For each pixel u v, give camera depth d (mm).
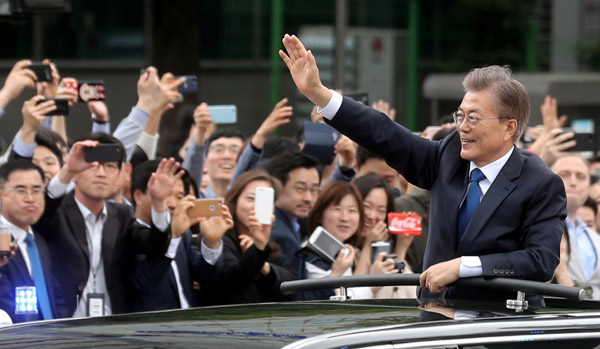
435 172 8297
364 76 32250
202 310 7137
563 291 6996
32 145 11922
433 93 32156
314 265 12516
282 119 14531
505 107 7887
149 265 11359
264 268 11789
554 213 7910
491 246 7898
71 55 33094
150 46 32969
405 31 33281
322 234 12117
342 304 7238
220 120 14883
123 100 33156
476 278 7625
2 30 32094
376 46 32500
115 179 11445
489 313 6812
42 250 10984
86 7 33156
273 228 12852
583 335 6656
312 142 14453
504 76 7992
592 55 37281
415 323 6406
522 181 7953
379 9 32719
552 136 15172
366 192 13203
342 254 12086
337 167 14680
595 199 17000
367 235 12781
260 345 5953
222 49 31391
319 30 31750
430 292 8000
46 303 10883
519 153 8102
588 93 30516
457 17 34844
